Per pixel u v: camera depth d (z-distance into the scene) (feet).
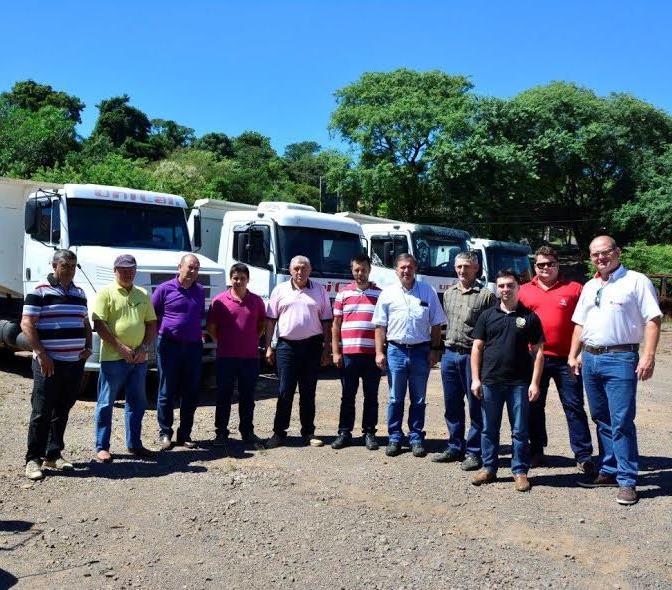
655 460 21.72
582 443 19.75
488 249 52.90
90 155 121.90
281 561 13.82
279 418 22.81
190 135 214.07
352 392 22.53
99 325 19.98
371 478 19.20
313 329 22.67
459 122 103.04
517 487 18.37
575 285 20.16
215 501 17.16
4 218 34.30
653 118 118.52
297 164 218.38
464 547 14.60
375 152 114.62
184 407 22.36
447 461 20.97
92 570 13.30
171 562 13.71
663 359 51.19
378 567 13.57
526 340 18.63
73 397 19.39
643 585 12.96
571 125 112.16
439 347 22.02
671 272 88.94
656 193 107.45
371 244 47.21
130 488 18.03
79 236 31.22
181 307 22.16
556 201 124.47
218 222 43.19
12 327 34.45
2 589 12.43
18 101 174.60
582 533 15.44
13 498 17.12
